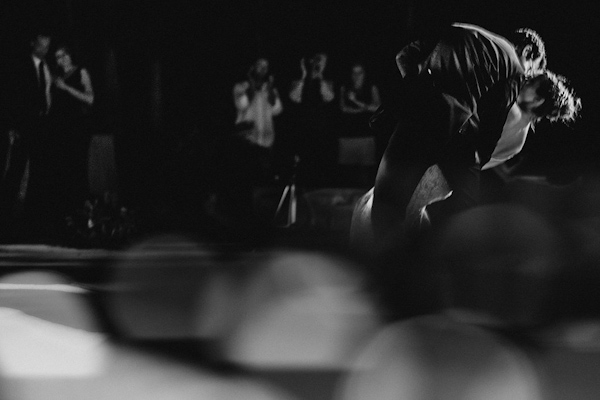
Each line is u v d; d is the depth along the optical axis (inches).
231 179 882.1
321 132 866.8
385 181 364.5
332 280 521.0
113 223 798.5
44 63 863.7
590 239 690.8
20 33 882.1
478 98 370.6
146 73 943.7
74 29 921.5
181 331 366.9
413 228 363.6
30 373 284.8
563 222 731.4
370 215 368.5
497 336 341.7
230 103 940.0
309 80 870.4
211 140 904.3
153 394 257.9
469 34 370.6
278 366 295.6
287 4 926.4
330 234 837.2
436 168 363.3
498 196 748.6
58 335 355.9
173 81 946.7
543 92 386.6
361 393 257.4
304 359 305.4
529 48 387.2
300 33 926.4
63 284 548.1
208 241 844.6
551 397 251.8
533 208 757.9
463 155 369.7
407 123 366.6
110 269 639.1
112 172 890.7
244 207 877.2
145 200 908.0
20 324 383.6
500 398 249.9
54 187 876.6
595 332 353.1
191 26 945.5
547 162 778.2
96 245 789.2
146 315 414.0
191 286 533.0
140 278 581.0
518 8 915.4
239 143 872.9
